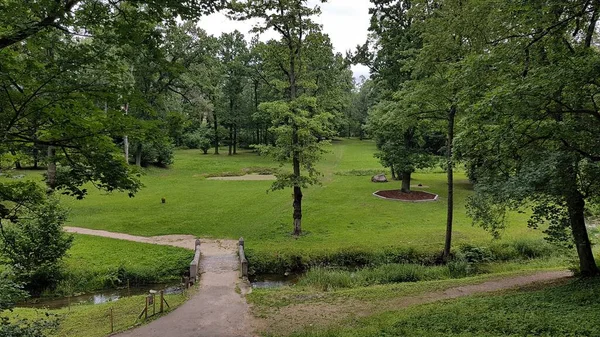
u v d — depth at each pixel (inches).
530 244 792.9
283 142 892.0
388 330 363.3
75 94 298.0
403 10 1160.2
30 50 310.0
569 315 340.2
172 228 965.8
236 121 2524.6
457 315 387.9
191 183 1603.1
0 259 644.7
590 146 404.8
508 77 450.6
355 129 3533.5
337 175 1802.4
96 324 481.4
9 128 289.6
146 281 710.5
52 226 657.0
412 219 1008.2
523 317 351.3
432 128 902.4
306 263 756.6
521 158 450.6
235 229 960.9
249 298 562.6
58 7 255.0
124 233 920.9
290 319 474.6
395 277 666.2
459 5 637.9
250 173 1916.8
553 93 382.9
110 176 324.8
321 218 1040.2
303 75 925.8
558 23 373.4
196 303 545.0
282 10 831.7
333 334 382.0
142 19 307.6
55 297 649.6
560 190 399.2
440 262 758.5
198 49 1499.8
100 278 692.1
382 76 1202.0
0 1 252.1
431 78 694.5
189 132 2785.4
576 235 513.0
